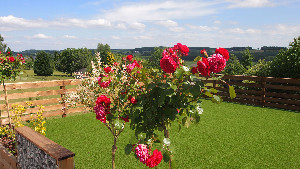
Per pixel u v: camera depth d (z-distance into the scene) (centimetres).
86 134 554
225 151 445
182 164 389
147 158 205
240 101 966
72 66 5216
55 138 528
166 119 243
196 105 229
